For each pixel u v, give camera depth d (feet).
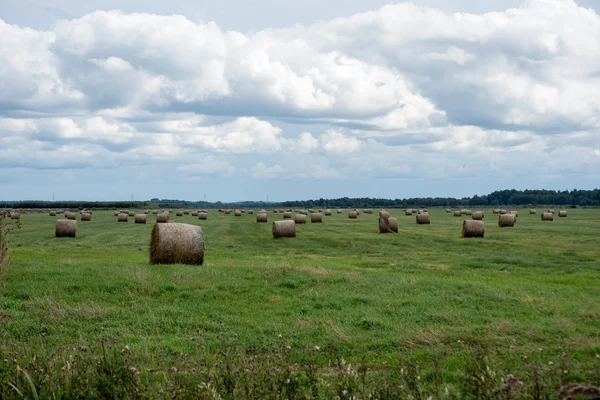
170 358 28.14
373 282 59.36
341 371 21.93
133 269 63.21
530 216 298.76
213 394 19.29
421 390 22.04
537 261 91.91
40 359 27.30
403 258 98.07
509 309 47.21
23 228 191.52
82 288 51.37
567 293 56.95
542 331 38.17
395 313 44.86
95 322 39.24
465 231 146.20
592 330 38.93
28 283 52.90
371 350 33.45
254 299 50.31
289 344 33.78
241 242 135.44
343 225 213.25
